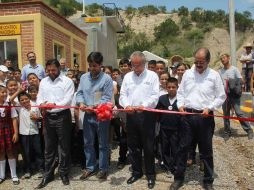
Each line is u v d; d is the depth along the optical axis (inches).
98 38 713.6
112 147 310.8
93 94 222.2
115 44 1082.7
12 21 378.0
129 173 240.7
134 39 3218.5
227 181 223.3
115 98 271.0
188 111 204.7
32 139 238.8
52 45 417.7
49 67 219.9
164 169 242.1
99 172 228.5
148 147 213.6
